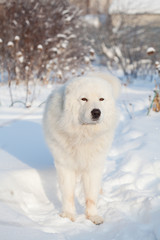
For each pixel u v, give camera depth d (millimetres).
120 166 4211
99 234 2893
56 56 9438
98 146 3227
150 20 19250
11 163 4020
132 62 13492
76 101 3014
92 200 3309
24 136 5094
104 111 3045
